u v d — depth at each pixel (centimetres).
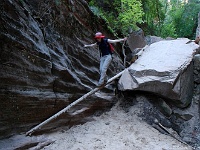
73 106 671
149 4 1700
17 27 543
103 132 712
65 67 704
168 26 1966
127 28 1306
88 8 964
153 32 1831
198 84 912
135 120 855
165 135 784
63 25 780
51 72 643
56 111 642
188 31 2205
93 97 808
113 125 777
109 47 692
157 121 844
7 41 498
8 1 523
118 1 1338
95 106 826
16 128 522
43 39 646
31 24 611
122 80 905
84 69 853
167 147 672
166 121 870
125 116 879
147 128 803
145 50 1019
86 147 602
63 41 768
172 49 949
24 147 502
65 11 804
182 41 1012
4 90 484
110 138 679
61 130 652
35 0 691
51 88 627
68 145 591
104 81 698
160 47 995
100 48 689
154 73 838
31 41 573
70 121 692
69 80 706
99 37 677
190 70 879
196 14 2222
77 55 834
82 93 764
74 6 866
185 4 2466
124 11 1290
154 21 1959
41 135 580
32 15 655
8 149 462
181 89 822
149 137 730
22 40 545
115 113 896
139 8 1257
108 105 912
